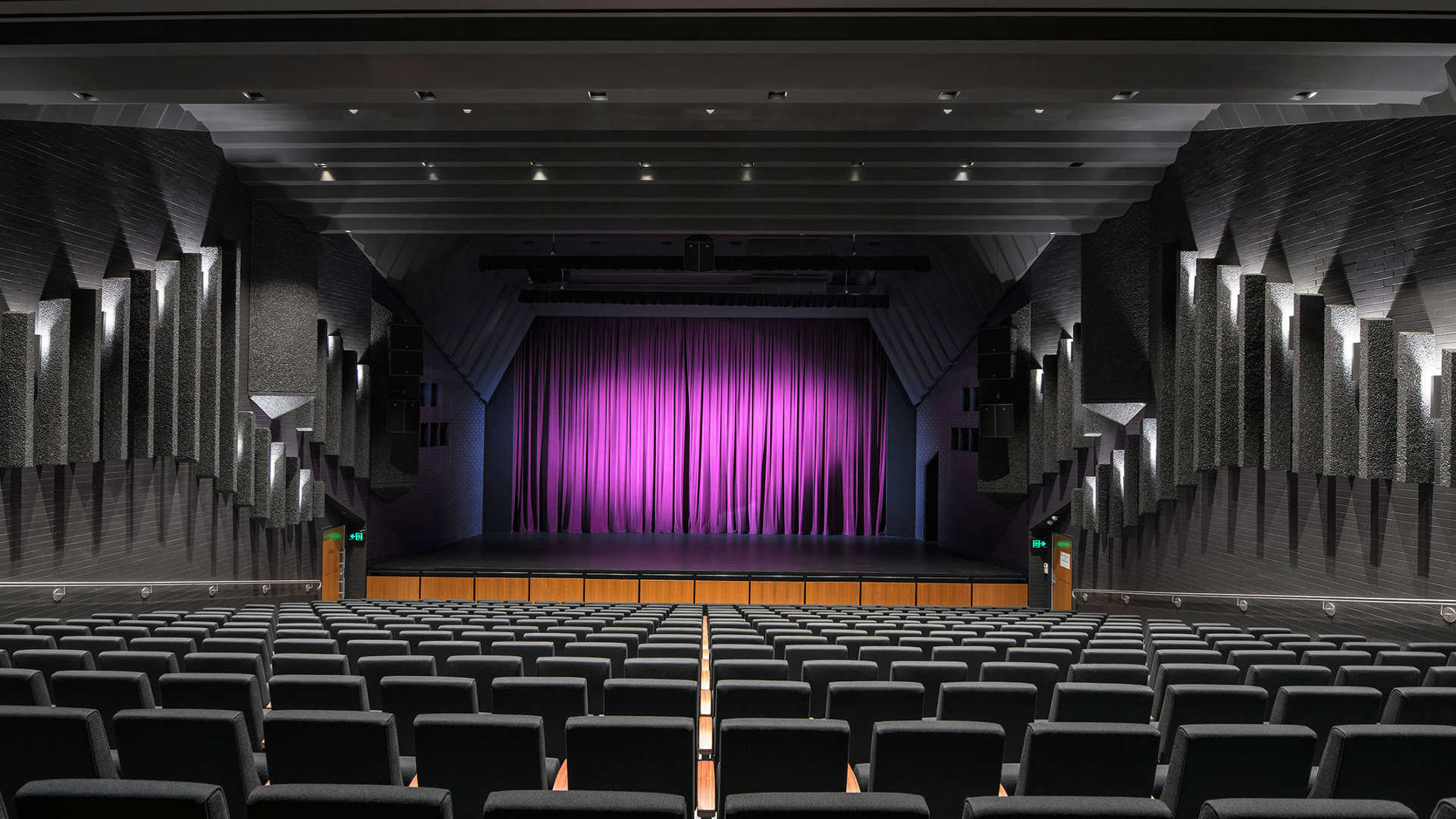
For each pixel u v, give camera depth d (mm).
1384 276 8438
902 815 2166
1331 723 3947
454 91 8117
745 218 13695
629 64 7812
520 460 22781
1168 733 3979
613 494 22844
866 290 19500
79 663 4793
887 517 22484
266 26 7051
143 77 8008
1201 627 7910
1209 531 11273
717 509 23078
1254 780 3010
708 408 23094
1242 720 3977
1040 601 16141
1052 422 15070
